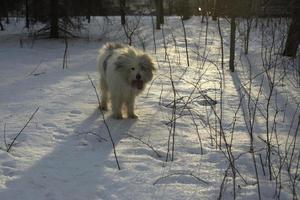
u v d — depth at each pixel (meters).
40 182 4.69
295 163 5.30
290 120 7.12
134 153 5.60
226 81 10.05
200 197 4.44
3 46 15.80
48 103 7.82
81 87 9.15
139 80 6.72
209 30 22.28
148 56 6.90
